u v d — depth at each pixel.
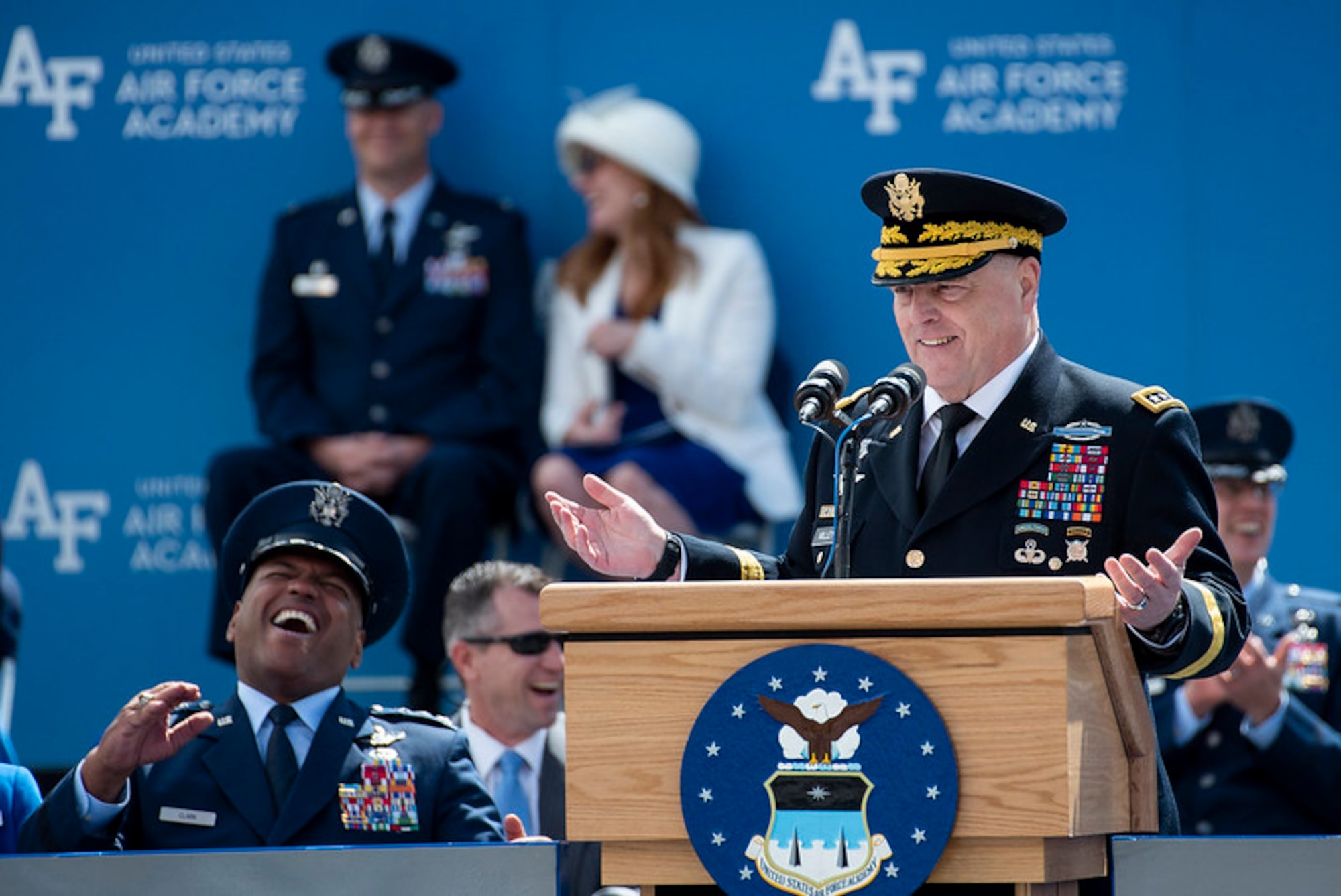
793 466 30.16
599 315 29.56
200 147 31.58
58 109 31.69
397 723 15.89
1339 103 29.98
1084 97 30.33
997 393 14.12
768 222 30.73
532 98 31.34
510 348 29.95
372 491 29.30
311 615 15.80
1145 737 11.82
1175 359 30.02
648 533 13.19
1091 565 13.48
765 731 10.73
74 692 30.42
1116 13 30.31
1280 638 24.31
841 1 30.78
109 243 31.55
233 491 28.83
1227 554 13.71
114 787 14.01
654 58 31.12
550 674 20.66
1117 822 11.48
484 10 31.45
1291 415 29.80
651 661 10.91
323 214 30.67
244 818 14.92
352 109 30.27
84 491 31.08
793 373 30.47
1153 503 13.51
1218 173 30.09
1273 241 29.98
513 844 11.62
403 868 11.63
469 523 28.36
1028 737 10.51
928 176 13.80
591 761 10.95
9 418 31.31
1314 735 22.67
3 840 14.98
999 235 13.84
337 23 31.62
